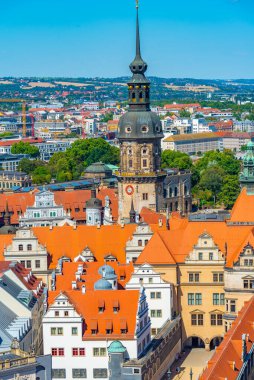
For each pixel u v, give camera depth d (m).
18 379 161.00
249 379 182.38
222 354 173.25
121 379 191.00
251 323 197.38
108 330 199.88
